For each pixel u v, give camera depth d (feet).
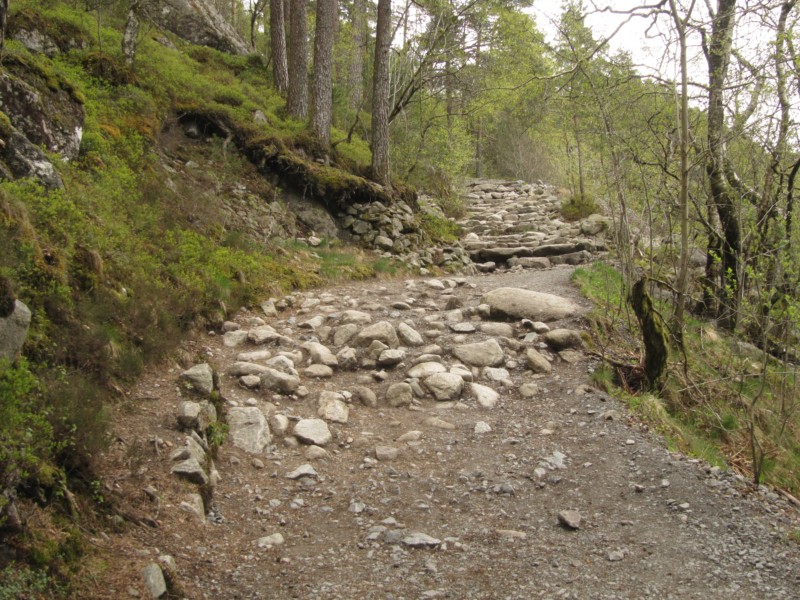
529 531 14.52
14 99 22.90
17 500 10.26
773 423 24.67
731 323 33.63
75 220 20.08
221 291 25.93
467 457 18.01
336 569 12.65
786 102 26.91
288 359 22.22
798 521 16.01
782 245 23.36
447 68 59.26
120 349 17.49
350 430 19.22
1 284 11.93
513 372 23.98
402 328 26.16
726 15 25.30
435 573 12.67
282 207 39.88
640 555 13.66
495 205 68.95
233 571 12.13
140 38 44.57
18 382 11.02
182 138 38.47
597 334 26.61
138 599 10.17
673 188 28.84
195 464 14.32
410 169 61.26
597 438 19.13
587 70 27.81
